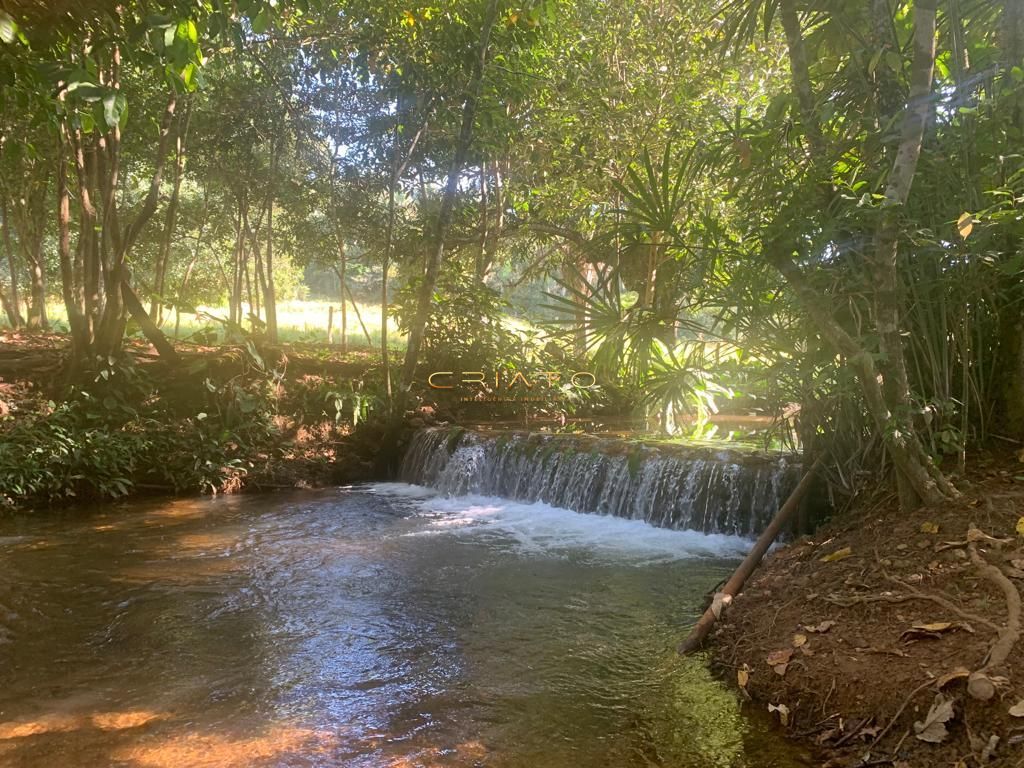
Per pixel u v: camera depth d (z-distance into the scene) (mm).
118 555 7145
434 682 4363
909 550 4309
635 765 3422
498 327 14031
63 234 10844
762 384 5918
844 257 4473
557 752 3561
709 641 4602
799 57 4676
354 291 33500
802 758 3297
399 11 10852
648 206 4766
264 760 3506
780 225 4227
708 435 10766
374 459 12078
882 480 5309
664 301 5070
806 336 4875
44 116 4582
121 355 11164
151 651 4844
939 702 3125
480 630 5211
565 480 9664
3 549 7328
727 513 8008
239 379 11977
